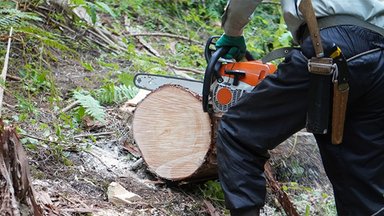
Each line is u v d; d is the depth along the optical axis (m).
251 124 2.39
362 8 2.30
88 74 3.90
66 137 3.14
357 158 2.37
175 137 2.98
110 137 3.29
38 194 2.54
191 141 2.95
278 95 2.32
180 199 2.96
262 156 2.44
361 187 2.39
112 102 3.61
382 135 2.36
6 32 3.71
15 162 2.13
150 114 3.04
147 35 4.95
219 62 2.71
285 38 5.43
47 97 3.47
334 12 2.29
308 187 3.42
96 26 4.52
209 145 2.90
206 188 3.10
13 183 2.13
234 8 2.45
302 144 3.53
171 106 2.99
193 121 2.94
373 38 2.29
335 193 2.47
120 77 3.68
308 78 2.27
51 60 3.86
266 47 5.66
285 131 2.36
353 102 2.32
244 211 2.38
